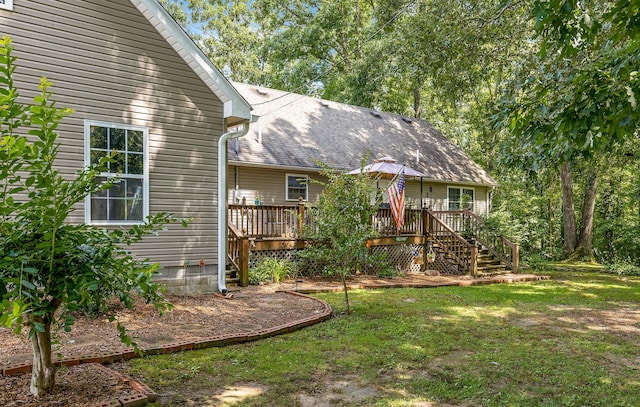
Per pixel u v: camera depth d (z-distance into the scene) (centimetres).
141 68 775
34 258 294
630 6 324
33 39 666
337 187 780
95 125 725
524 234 1834
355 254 767
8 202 288
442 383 430
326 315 700
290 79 2594
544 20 341
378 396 396
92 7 723
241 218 1061
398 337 596
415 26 1205
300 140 1520
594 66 379
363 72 2123
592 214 1909
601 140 375
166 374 432
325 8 2433
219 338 539
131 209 763
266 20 2900
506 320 731
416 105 2523
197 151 841
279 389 407
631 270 1473
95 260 309
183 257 821
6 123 289
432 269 1436
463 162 2019
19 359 425
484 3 1034
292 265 1119
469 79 1251
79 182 318
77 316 602
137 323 604
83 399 336
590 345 581
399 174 1216
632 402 395
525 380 446
